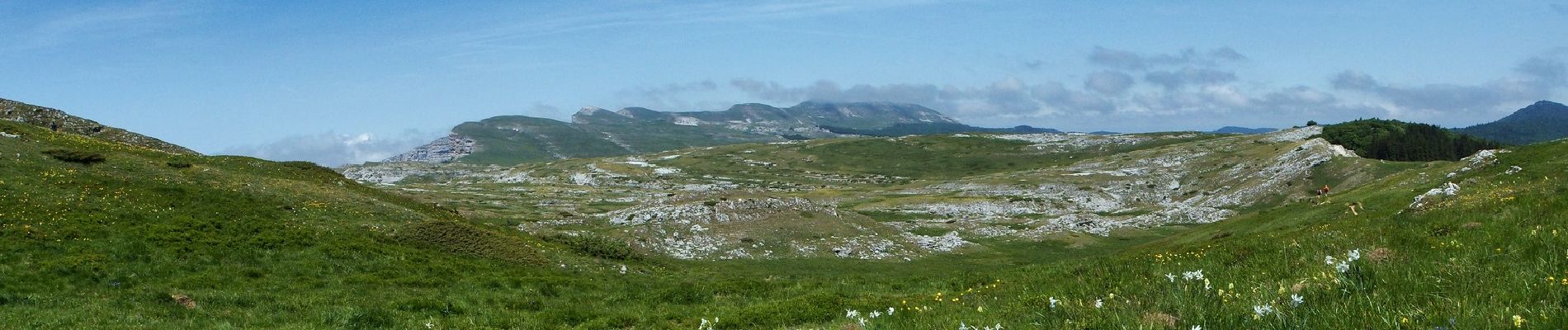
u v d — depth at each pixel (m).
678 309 26.42
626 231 72.50
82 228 34.00
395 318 24.12
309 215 42.97
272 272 33.62
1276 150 162.00
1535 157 58.66
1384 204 58.44
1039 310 12.84
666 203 83.62
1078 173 177.62
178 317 23.34
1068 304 12.84
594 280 40.69
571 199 171.88
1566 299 9.42
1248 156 172.75
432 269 37.41
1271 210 70.94
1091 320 11.34
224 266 33.12
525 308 28.17
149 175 44.91
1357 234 17.89
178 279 30.89
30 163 41.25
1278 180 129.75
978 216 120.62
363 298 29.59
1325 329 9.37
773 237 74.00
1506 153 62.50
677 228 74.31
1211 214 105.12
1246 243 25.53
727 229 74.50
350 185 61.84
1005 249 83.94
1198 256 20.89
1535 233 14.26
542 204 156.88
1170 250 40.38
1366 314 9.57
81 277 28.95
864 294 28.80
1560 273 10.90
